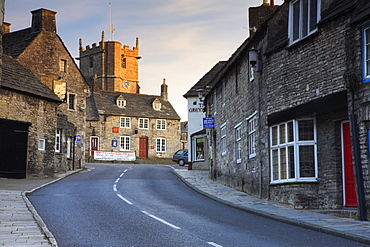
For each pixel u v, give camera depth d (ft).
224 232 35.35
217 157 93.09
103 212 46.83
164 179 95.20
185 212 47.73
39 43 132.57
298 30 51.21
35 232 34.27
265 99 57.93
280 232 35.47
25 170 91.97
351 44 42.01
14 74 93.97
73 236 33.68
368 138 39.45
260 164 60.08
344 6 43.42
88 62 348.59
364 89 39.91
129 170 124.36
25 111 92.63
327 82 45.91
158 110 248.11
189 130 152.76
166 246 29.94
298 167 50.08
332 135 46.57
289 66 52.65
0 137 86.48
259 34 61.05
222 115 88.79
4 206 48.80
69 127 121.60
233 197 62.54
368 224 37.29
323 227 35.86
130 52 353.31
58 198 59.67
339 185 45.75
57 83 133.59
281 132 54.34
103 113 229.66
